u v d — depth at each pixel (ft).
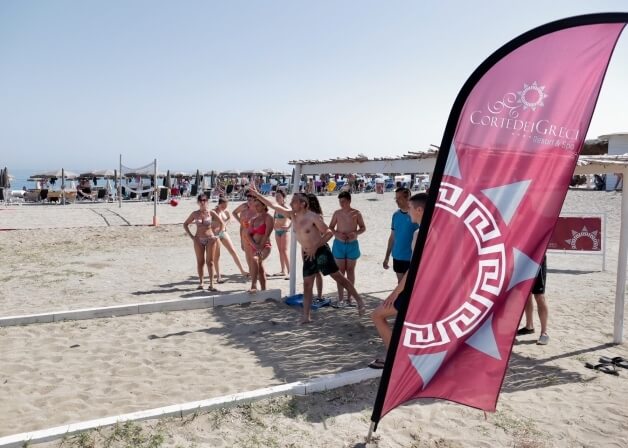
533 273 11.03
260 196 25.05
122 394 14.62
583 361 17.39
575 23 10.00
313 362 17.25
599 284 30.94
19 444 11.02
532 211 10.83
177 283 30.55
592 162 17.43
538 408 13.82
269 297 25.82
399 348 10.61
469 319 10.85
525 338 19.95
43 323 21.58
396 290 14.19
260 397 13.53
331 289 29.25
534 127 10.56
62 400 14.19
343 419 12.87
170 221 67.05
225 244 31.07
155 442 11.35
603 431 12.58
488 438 12.18
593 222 34.68
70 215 71.82
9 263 37.45
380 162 22.12
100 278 32.04
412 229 20.51
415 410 13.46
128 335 20.13
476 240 10.61
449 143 10.15
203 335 20.22
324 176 137.39
